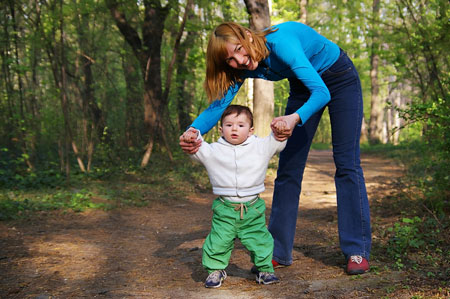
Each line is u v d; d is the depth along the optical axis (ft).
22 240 13.52
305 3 57.62
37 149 36.09
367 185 25.36
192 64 42.42
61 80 28.71
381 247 10.74
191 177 30.27
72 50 34.65
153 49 40.22
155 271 10.30
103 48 38.45
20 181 25.45
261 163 8.49
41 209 18.69
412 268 8.93
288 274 9.43
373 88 88.58
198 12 41.75
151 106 40.83
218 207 8.63
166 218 18.21
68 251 12.26
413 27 27.86
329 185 28.02
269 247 8.77
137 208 20.45
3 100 32.48
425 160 17.03
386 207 16.25
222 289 8.63
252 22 31.30
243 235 8.66
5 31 30.27
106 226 16.30
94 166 33.37
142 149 39.70
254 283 8.93
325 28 74.08
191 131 8.37
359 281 8.48
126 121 43.60
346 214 9.45
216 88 8.68
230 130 8.48
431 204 14.42
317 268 9.76
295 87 9.53
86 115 36.65
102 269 10.50
